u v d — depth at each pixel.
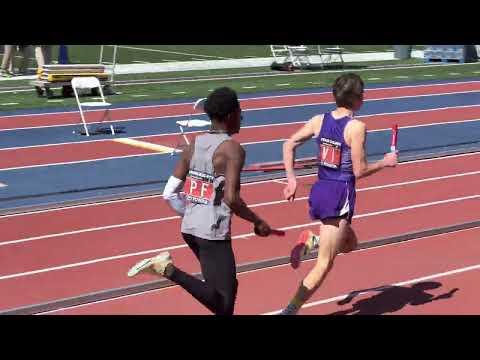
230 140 5.29
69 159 13.27
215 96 5.39
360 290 7.12
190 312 6.60
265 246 8.48
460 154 13.60
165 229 9.20
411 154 13.57
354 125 5.88
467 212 9.89
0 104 18.94
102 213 9.88
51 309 6.69
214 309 5.36
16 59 27.75
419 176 11.87
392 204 10.24
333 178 5.96
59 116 17.52
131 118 17.39
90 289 7.19
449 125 16.77
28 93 20.73
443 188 11.16
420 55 32.47
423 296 6.96
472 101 20.23
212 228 5.26
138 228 9.23
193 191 5.36
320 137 6.01
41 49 22.42
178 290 7.20
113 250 8.39
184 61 28.59
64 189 11.20
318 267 5.96
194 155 5.36
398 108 19.02
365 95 21.11
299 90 22.05
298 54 27.97
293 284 7.30
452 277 7.50
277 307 6.70
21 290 7.17
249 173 12.06
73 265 7.89
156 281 7.33
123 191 11.09
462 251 8.31
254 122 17.05
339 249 6.00
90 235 8.94
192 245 5.42
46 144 14.54
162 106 19.02
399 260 8.00
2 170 12.42
